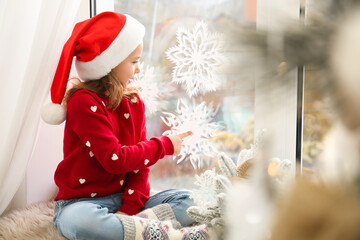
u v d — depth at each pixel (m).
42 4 1.18
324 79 0.19
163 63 1.31
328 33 0.19
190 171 1.31
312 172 0.23
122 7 1.40
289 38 0.19
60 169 1.21
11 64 1.17
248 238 0.29
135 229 1.02
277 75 0.20
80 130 1.14
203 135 1.24
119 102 1.19
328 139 0.21
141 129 1.29
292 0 0.21
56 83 1.19
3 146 1.20
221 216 0.67
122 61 1.18
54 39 1.22
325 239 0.19
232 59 0.21
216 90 1.17
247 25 0.21
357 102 0.19
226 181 0.69
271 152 0.25
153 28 1.34
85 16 1.43
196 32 1.19
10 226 1.21
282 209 0.20
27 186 1.43
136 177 1.25
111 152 1.11
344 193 0.19
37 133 1.29
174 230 1.03
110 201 1.21
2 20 1.16
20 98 1.20
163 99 1.32
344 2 0.19
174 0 1.27
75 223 1.04
